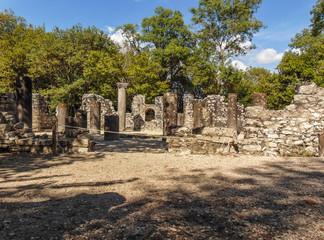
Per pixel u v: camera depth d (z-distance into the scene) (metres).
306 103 7.48
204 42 29.59
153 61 31.70
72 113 28.25
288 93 19.86
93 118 14.40
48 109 24.06
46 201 3.13
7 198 3.21
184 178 4.49
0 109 7.80
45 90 25.56
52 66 25.48
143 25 34.66
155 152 8.07
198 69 29.42
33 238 2.13
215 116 21.47
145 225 2.43
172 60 32.84
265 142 7.58
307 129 7.40
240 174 4.86
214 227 2.41
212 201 3.20
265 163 6.09
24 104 9.41
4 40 27.33
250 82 41.34
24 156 6.67
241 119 21.61
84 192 3.55
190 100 22.92
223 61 29.92
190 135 7.68
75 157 6.72
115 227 2.38
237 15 28.77
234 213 2.79
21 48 26.48
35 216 2.63
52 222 2.48
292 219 2.63
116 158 6.70
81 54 26.28
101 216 2.66
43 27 32.47
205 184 4.07
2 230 2.27
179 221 2.54
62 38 26.70
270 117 7.66
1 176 4.48
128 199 3.26
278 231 2.33
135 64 30.88
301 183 4.15
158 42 33.69
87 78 25.89
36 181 4.14
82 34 26.88
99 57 25.83
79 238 2.14
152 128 23.48
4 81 23.83
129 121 25.39
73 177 4.46
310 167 5.57
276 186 3.96
